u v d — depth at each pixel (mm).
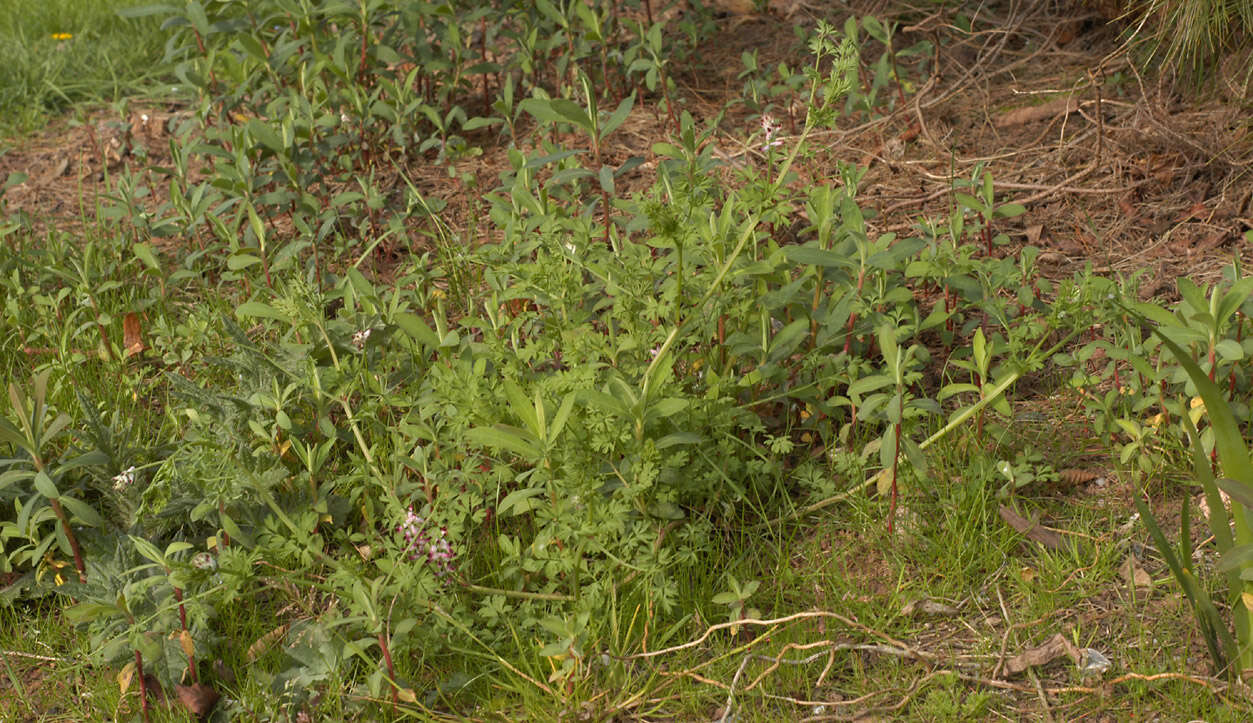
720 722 2834
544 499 3279
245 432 3533
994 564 3195
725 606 3141
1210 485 2662
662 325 3678
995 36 6062
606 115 5738
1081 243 4559
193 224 4867
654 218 3094
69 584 3148
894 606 3102
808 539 3379
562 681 2840
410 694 2801
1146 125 4977
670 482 3191
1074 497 3430
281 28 5910
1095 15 5883
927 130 5336
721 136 5574
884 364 3945
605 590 3002
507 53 6422
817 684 2873
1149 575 3109
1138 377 3506
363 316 3865
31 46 7398
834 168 5180
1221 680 2750
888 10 6355
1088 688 2770
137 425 3893
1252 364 3533
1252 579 2539
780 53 6281
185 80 5449
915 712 2797
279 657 3100
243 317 4422
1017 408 3773
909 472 3379
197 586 3100
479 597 3195
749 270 3393
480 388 3248
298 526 3217
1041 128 5305
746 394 3719
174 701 2977
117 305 4645
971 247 3861
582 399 3035
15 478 3092
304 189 4953
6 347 4434
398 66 6000
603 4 6402
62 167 6070
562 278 3426
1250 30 4832
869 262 3480
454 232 5059
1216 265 4273
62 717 3020
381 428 3727
